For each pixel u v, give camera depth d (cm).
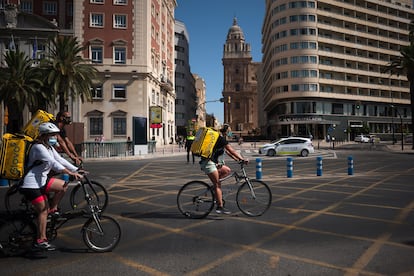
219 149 644
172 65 5709
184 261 430
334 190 973
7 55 2903
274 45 6444
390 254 451
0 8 3966
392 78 7038
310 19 6144
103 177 1327
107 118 3759
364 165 1773
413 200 820
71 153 683
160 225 607
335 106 6356
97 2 3812
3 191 999
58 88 2800
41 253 463
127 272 396
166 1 5134
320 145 4891
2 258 446
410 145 4519
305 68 6084
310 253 456
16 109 3734
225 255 451
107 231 473
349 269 401
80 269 407
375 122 6806
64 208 719
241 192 669
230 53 11700
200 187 659
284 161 2109
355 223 611
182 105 7994
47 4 4400
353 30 6600
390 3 7188
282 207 745
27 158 438
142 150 2697
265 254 453
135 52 3828
